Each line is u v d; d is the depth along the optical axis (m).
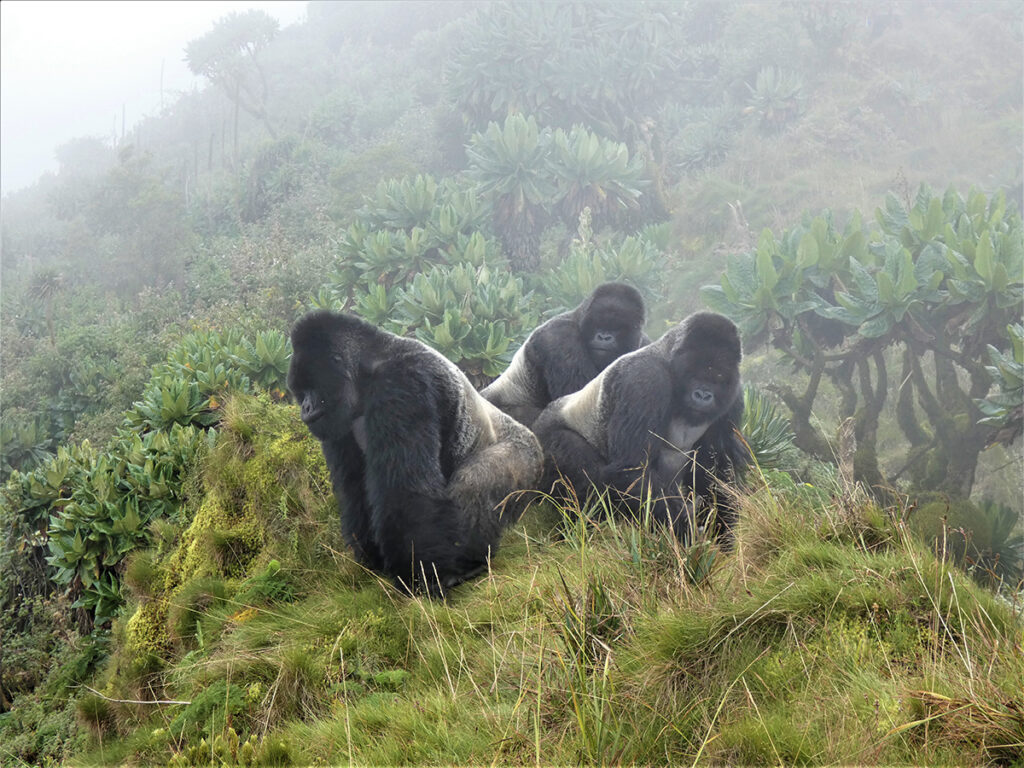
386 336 6.08
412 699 4.83
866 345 12.92
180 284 39.38
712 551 5.21
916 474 12.79
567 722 4.13
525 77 30.73
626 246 16.98
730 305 13.27
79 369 23.20
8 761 7.66
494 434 6.42
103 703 6.68
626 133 30.48
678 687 4.32
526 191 21.83
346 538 6.26
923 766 3.48
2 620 11.87
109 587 9.47
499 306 13.94
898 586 4.61
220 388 10.95
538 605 5.29
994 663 3.99
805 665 4.24
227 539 7.20
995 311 11.91
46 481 12.09
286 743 4.64
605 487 6.63
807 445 12.80
